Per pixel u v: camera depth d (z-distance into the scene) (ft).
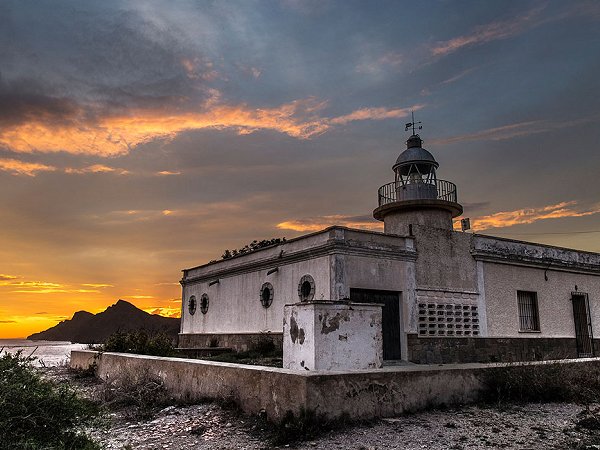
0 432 14.76
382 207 62.28
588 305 68.59
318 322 29.01
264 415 22.00
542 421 22.33
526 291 62.80
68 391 17.58
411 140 67.62
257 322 59.98
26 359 17.80
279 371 21.88
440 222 61.21
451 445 18.54
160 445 19.86
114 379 37.52
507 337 59.21
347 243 48.85
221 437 20.66
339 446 18.47
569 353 64.75
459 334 55.31
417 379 23.72
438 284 54.90
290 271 54.80
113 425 24.11
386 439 19.25
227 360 48.78
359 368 29.91
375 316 31.30
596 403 26.61
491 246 60.39
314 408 20.11
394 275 51.80
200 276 76.54
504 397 26.09
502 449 18.13
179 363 30.27
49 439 15.92
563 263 66.49
